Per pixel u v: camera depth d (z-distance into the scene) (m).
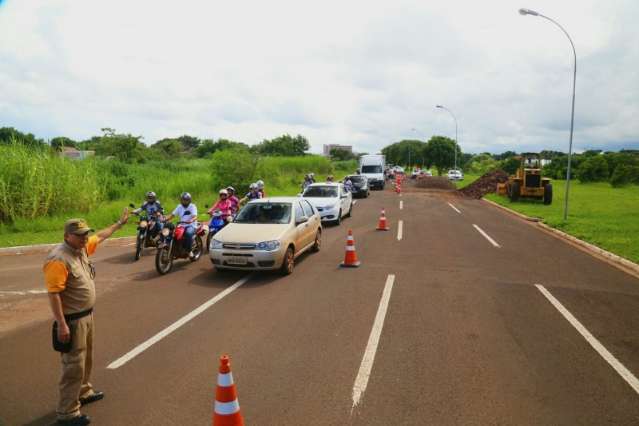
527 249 11.69
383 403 4.16
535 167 25.05
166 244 9.13
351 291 7.75
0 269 9.28
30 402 4.21
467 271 9.21
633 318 6.47
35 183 14.66
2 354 5.25
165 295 7.54
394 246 12.03
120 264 9.87
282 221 9.45
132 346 5.46
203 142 72.75
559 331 5.95
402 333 5.85
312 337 5.72
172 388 4.46
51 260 3.68
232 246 8.47
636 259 10.05
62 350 3.70
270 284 8.23
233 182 23.77
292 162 42.34
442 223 16.80
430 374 4.73
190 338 5.70
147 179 21.36
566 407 4.11
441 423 3.84
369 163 39.12
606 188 39.34
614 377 4.69
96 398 4.23
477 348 5.39
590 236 13.05
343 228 15.65
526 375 4.72
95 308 6.86
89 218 14.87
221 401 3.44
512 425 3.82
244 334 5.83
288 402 4.17
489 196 28.89
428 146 85.88
